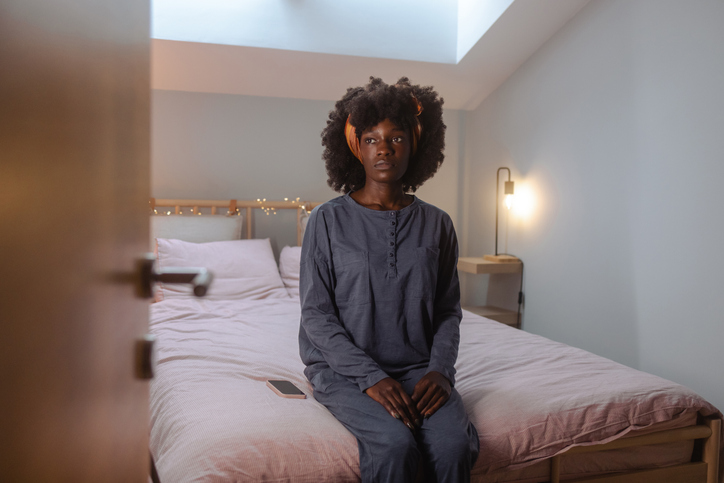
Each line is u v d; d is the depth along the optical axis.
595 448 1.33
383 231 1.36
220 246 3.05
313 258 1.37
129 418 0.41
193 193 3.45
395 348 1.32
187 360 1.72
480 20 3.12
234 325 2.27
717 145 2.21
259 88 3.45
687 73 2.34
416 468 1.06
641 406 1.39
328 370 1.34
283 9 3.02
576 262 3.03
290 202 3.55
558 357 1.79
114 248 0.36
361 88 1.56
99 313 0.33
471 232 4.06
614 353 2.77
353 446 1.13
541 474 1.31
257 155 3.54
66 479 0.29
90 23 0.30
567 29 3.06
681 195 2.38
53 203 0.26
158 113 3.36
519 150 3.51
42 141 0.25
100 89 0.32
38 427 0.25
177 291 2.78
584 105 2.94
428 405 1.17
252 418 1.18
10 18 0.22
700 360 2.30
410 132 1.46
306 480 1.06
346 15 3.12
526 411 1.31
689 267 2.34
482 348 1.93
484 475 1.24
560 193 3.15
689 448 1.48
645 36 2.55
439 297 1.45
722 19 2.18
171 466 1.05
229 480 1.01
